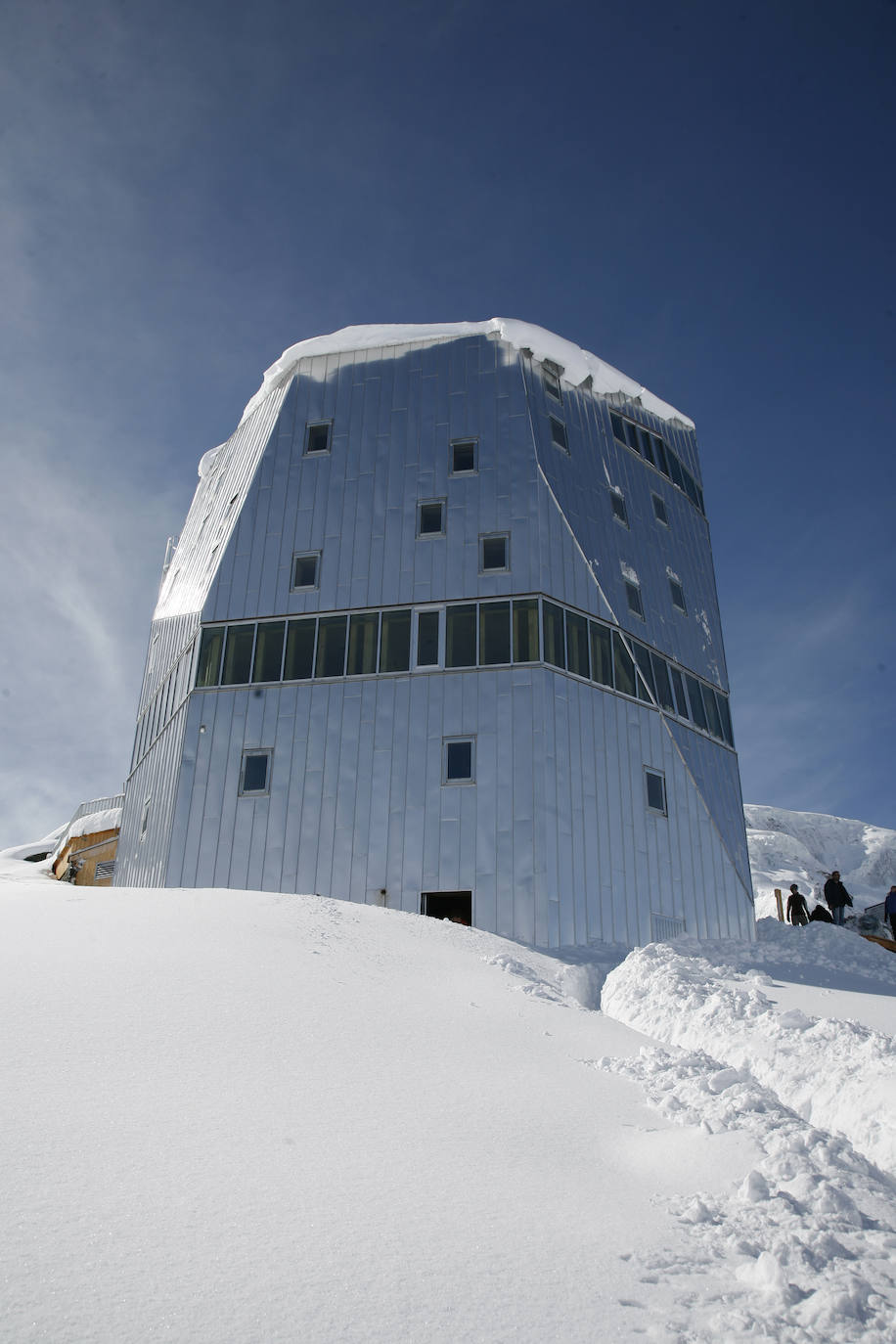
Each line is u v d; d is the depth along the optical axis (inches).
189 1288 165.5
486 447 1019.3
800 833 5890.8
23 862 1865.2
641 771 961.5
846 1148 261.6
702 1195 231.5
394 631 959.0
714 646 1172.5
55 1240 174.9
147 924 477.1
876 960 784.9
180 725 995.3
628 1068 348.8
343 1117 261.3
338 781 911.7
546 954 742.5
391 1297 170.7
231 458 1236.5
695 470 1320.1
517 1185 228.8
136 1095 256.2
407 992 422.3
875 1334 171.2
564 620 951.0
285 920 528.4
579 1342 163.6
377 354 1097.4
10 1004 319.9
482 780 882.1
